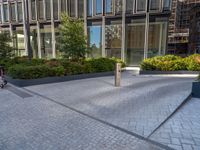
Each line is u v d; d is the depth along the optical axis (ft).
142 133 14.39
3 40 55.57
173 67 46.52
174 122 16.53
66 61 42.52
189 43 145.18
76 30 45.11
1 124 16.37
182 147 12.42
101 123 16.39
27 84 32.81
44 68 35.58
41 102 23.02
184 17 156.35
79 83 36.01
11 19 85.30
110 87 31.58
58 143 13.01
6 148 12.43
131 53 68.18
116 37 67.67
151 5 61.67
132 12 64.08
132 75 48.01
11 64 45.27
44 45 80.84
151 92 26.99
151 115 18.01
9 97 25.44
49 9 75.25
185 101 22.52
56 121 16.94
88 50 47.91
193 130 14.90
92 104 21.98
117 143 12.96
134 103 22.00
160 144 12.80
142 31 64.80
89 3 69.00
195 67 45.39
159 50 64.23
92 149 12.20
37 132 14.75
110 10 66.44
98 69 46.32
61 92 28.27
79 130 15.05
